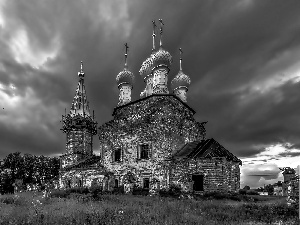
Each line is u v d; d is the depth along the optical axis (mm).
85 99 51812
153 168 33562
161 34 41719
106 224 12484
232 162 31641
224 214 16797
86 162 43188
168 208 17656
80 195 28406
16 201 21938
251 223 14984
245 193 34812
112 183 35594
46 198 23328
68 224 12328
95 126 50969
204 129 42188
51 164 68500
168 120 35094
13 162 64688
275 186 51156
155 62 40219
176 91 45812
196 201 23422
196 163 31016
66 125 49250
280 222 15320
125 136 36875
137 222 12938
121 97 45938
